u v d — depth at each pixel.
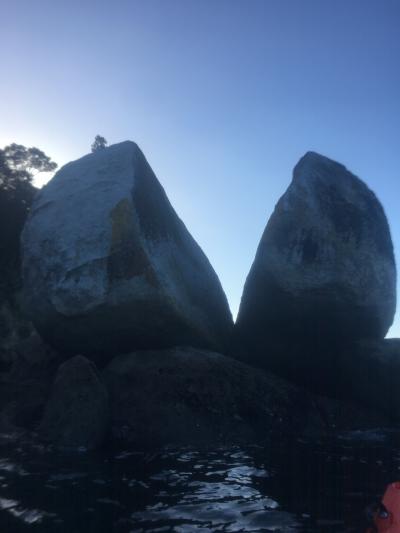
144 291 9.46
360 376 10.75
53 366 10.93
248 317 11.75
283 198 11.45
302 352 11.22
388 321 11.34
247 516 4.98
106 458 7.22
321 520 4.90
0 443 7.71
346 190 11.52
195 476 6.39
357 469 6.91
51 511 4.95
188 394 9.21
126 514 4.94
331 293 10.70
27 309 10.32
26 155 40.44
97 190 10.34
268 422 9.41
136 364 9.62
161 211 11.13
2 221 32.88
